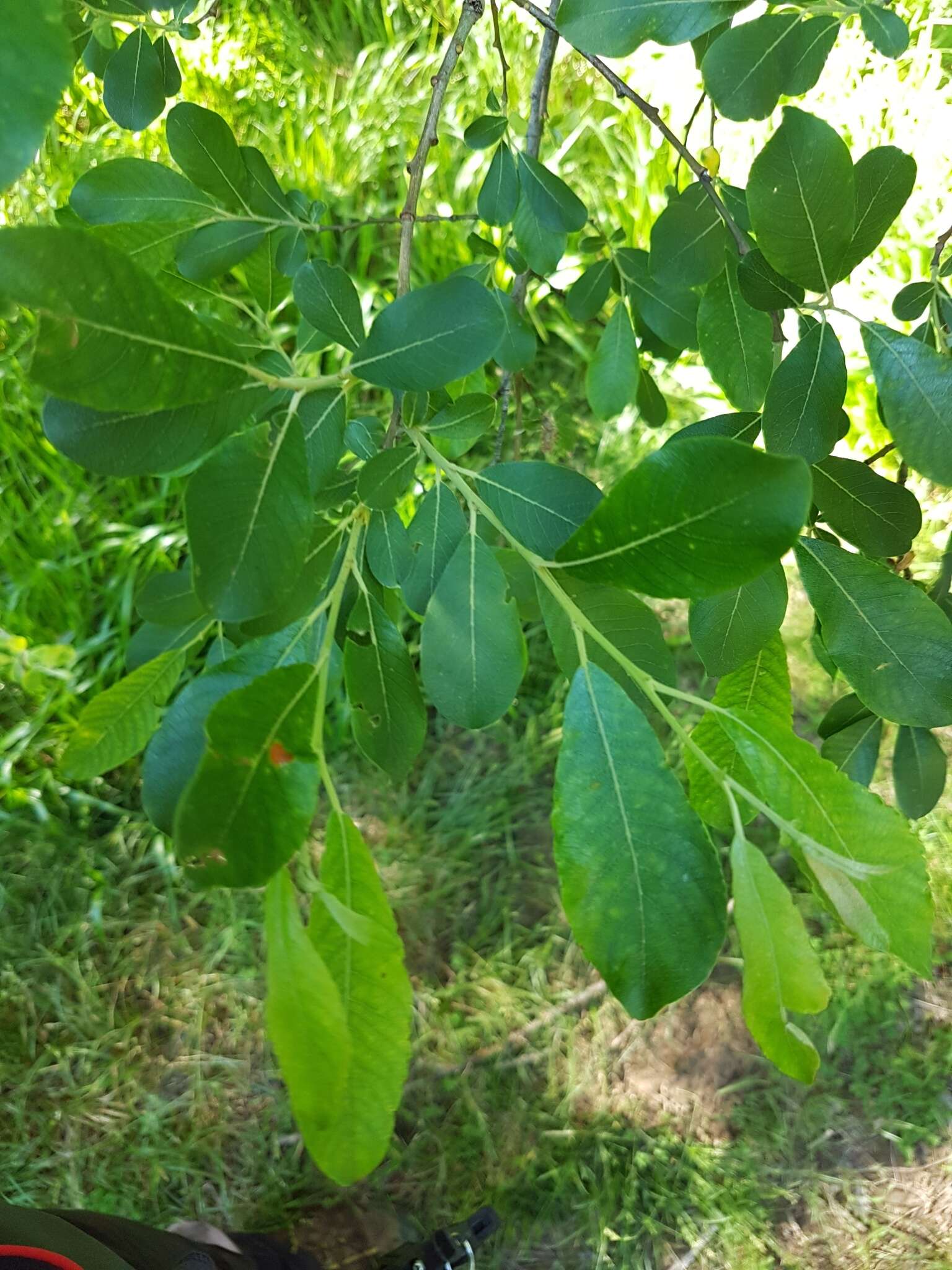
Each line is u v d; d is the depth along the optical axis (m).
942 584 0.40
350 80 1.16
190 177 0.39
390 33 1.13
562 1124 0.90
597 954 0.23
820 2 0.34
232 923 0.93
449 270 1.09
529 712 1.01
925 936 0.23
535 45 1.10
